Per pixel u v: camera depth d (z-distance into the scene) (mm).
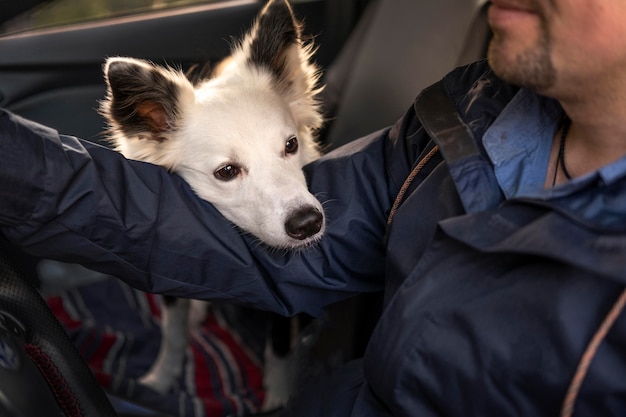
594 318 1176
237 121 2266
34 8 2564
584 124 1326
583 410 1203
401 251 1514
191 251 1608
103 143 2641
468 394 1316
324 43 3262
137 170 1581
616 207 1208
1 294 1414
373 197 1714
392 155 1698
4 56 2764
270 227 2076
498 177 1408
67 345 1480
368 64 2721
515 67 1288
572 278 1199
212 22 3047
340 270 1745
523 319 1240
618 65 1200
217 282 1670
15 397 1242
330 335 2236
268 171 2211
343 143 2736
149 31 2969
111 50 2920
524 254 1271
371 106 2658
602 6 1151
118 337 2781
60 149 1426
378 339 1400
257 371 2764
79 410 1425
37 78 2824
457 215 1443
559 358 1204
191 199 1638
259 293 1692
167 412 2453
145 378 2639
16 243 1479
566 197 1237
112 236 1527
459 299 1307
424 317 1334
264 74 2473
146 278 1627
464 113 1523
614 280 1104
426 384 1350
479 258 1316
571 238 1146
